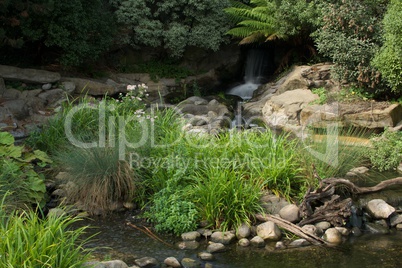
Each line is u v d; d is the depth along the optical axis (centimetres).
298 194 605
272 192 607
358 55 926
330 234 533
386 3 981
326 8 1001
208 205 552
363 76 923
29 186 578
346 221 570
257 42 1349
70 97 1049
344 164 644
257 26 1184
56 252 352
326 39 977
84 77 1162
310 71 1049
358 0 978
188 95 1223
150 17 1284
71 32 1072
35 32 1020
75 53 1089
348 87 977
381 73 892
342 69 956
